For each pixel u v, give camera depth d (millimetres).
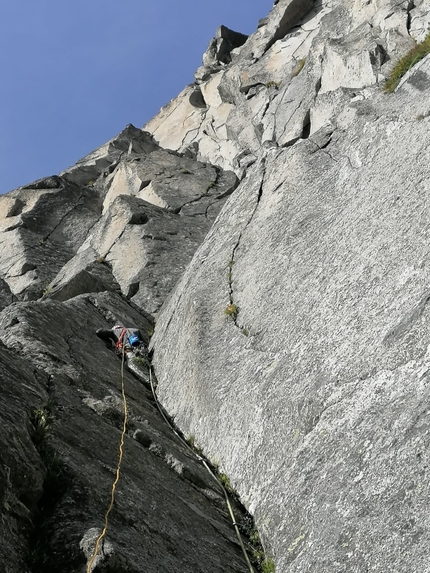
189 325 10094
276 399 7500
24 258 19109
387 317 7027
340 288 8016
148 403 9805
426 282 6918
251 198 11500
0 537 4887
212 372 9016
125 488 6316
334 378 6977
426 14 14906
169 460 7703
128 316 13250
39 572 5012
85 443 6746
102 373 9789
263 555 6504
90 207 22219
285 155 11344
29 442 5992
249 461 7480
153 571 5262
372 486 5652
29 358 8648
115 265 15852
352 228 8695
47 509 5656
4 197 22281
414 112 9398
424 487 5273
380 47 14719
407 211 7988
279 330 8492
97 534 5203
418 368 6215
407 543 5062
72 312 11727
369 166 9453
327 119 13906
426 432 5590
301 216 9922
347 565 5293
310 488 6246
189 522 6500
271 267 9578
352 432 6277
